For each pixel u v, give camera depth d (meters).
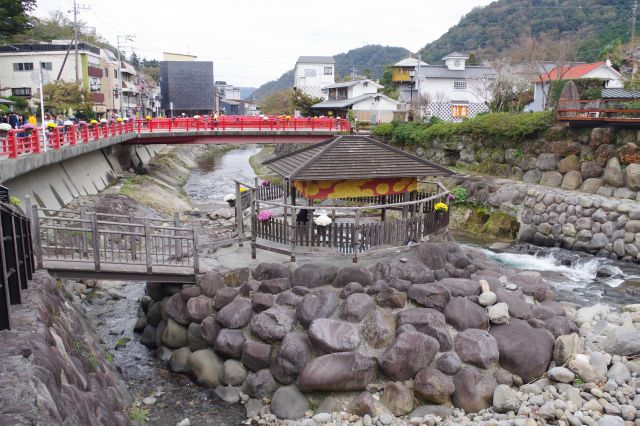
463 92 55.78
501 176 30.39
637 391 10.04
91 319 14.84
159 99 100.81
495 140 31.25
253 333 11.68
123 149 41.31
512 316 12.38
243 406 11.04
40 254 11.67
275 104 85.62
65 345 8.62
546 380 10.72
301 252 13.38
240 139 42.56
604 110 23.67
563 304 15.02
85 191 27.42
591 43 62.03
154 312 13.72
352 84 64.81
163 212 29.41
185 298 12.71
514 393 10.19
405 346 10.65
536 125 27.94
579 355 10.91
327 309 11.83
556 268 21.36
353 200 23.19
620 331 11.42
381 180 14.45
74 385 7.46
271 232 14.19
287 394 10.66
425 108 47.19
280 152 62.38
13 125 25.52
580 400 9.98
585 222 22.84
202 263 13.80
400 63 66.06
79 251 12.97
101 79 59.50
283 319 11.56
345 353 10.67
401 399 10.24
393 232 14.00
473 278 13.98
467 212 29.25
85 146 26.03
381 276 13.25
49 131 22.31
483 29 88.88
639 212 20.98
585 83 37.72
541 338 11.31
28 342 6.92
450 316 11.92
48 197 21.83
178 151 65.31
